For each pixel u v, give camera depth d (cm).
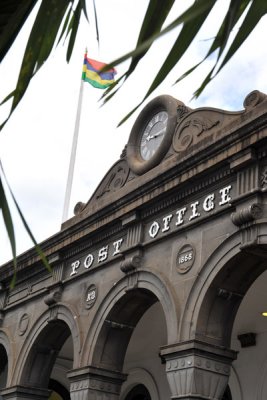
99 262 1445
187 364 1059
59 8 269
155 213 1284
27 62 270
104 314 1368
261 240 995
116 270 1379
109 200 1495
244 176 1062
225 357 1081
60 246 1588
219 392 1062
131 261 1282
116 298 1338
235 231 1051
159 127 1418
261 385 1570
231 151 1076
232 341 1692
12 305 1819
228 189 1101
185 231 1189
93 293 1438
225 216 1097
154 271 1224
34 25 270
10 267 1842
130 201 1338
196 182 1179
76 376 1378
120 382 1374
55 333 1634
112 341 1384
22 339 1705
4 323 1852
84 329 1428
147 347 1936
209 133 1227
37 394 1638
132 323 1383
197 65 237
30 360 1650
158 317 1686
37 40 271
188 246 1165
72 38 278
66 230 1568
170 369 1091
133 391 2081
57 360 2189
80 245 1540
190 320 1095
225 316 1104
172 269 1188
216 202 1124
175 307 1133
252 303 1491
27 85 265
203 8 211
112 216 1398
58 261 1608
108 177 1561
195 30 234
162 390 1914
